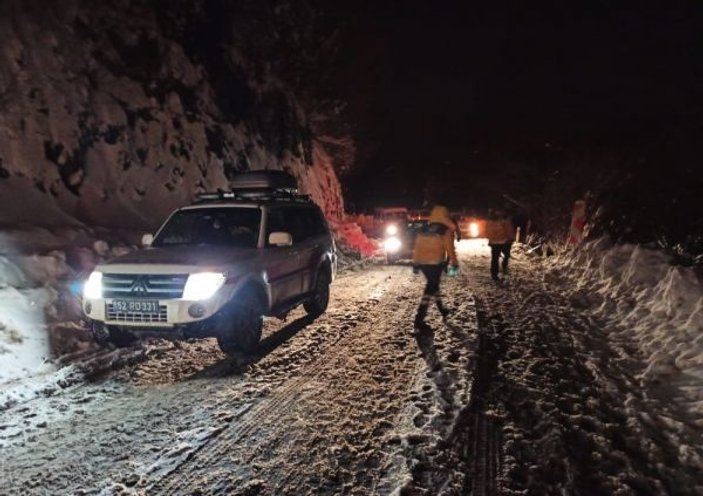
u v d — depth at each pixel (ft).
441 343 24.09
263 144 66.44
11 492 12.08
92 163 40.34
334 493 12.01
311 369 20.77
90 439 14.73
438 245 28.78
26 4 41.50
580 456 13.92
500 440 14.64
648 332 24.97
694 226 43.55
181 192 46.68
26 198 33.96
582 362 21.74
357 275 50.01
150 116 47.65
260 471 12.98
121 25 49.93
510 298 36.17
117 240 35.88
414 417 15.90
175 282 20.29
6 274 25.32
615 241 46.96
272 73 72.79
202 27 60.70
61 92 40.29
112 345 22.56
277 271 24.70
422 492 11.89
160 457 13.67
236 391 18.42
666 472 13.34
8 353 20.12
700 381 18.48
